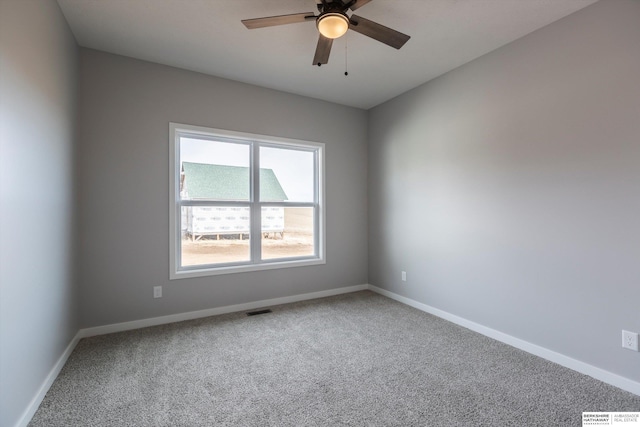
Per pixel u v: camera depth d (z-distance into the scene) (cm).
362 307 352
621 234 193
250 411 170
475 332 281
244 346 251
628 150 189
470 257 290
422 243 344
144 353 237
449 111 311
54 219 202
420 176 346
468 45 262
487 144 274
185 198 319
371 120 425
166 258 301
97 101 271
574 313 215
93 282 270
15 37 148
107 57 275
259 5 213
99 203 271
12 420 144
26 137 159
